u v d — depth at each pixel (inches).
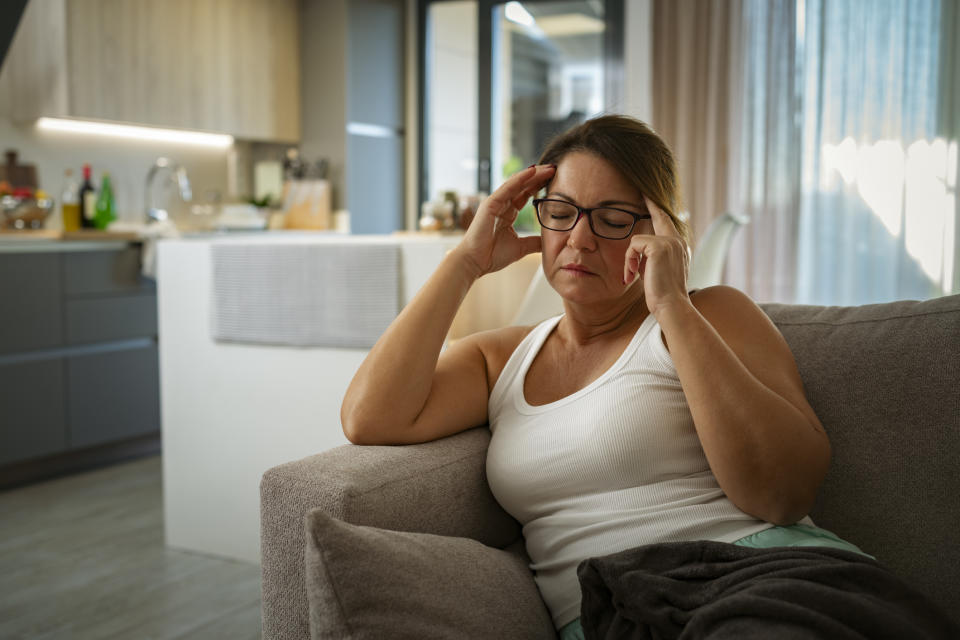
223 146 216.1
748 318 44.3
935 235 180.1
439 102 234.2
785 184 188.9
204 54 190.9
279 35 210.5
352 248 88.3
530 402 48.1
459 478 47.0
